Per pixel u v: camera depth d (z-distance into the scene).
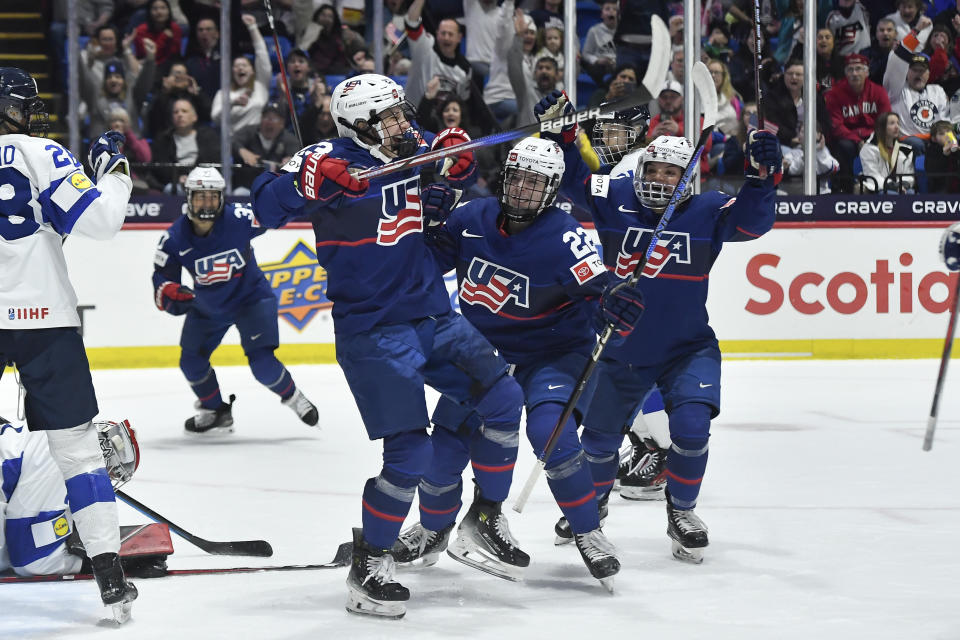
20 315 11.88
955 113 43.19
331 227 12.65
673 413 14.88
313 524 16.89
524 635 11.56
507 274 13.84
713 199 15.24
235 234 24.72
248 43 41.47
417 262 12.85
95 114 41.38
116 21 42.28
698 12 36.19
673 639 11.40
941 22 42.84
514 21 41.91
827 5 41.94
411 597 13.14
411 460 12.29
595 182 15.80
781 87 41.66
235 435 25.69
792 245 37.72
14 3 44.84
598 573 13.10
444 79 41.44
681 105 41.00
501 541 13.51
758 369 35.66
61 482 13.50
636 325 15.22
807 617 12.17
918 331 38.19
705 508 17.95
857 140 41.97
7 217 11.86
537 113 14.77
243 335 25.38
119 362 36.66
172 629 11.78
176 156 41.34
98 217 11.88
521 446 23.91
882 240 37.91
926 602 12.73
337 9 42.34
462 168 14.09
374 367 12.42
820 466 21.33
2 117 12.23
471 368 12.98
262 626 11.89
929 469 21.02
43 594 13.09
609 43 42.50
